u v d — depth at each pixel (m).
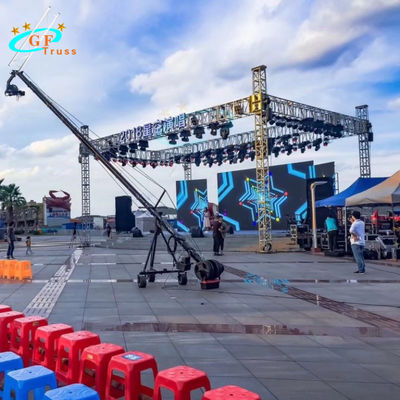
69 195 94.31
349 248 18.84
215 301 9.05
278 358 5.15
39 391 3.14
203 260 11.08
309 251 22.66
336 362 5.00
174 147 41.72
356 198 17.11
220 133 26.30
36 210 92.94
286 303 8.70
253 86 22.89
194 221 39.12
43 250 30.14
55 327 4.52
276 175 32.75
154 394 3.06
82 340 4.02
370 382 4.38
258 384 4.32
